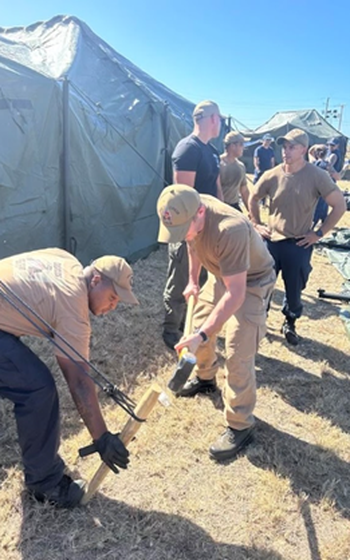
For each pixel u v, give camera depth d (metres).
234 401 2.46
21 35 6.62
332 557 1.96
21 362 1.76
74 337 1.71
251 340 2.37
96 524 2.04
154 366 3.44
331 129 20.97
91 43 6.59
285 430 2.78
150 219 6.60
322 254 7.11
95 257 5.48
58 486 2.08
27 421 1.82
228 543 2.00
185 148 3.28
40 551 1.90
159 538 2.00
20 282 1.73
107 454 1.78
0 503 2.10
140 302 4.72
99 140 5.23
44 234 4.74
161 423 2.74
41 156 4.53
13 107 4.18
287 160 3.43
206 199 2.23
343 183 18.70
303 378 3.40
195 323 2.78
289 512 2.18
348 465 2.52
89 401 1.75
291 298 3.77
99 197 5.34
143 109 6.20
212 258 2.19
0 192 4.16
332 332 4.25
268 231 3.67
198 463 2.46
